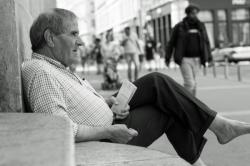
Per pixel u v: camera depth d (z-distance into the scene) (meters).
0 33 3.18
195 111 3.67
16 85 3.15
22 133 1.78
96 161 2.50
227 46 39.84
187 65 10.21
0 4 3.19
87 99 3.29
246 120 8.48
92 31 75.12
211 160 5.56
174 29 10.36
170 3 44.53
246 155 5.75
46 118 2.24
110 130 3.09
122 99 3.71
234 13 43.34
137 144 3.62
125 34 21.06
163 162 2.59
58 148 1.41
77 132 2.96
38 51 3.41
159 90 3.71
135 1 46.34
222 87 16.23
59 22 3.34
